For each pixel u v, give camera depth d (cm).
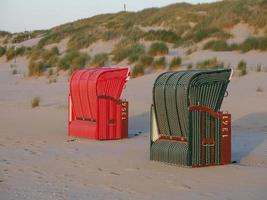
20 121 2080
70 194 948
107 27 5503
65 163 1245
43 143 1575
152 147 1285
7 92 3034
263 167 1208
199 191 974
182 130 1225
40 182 1044
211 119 1220
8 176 1095
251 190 980
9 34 7631
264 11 4322
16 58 5003
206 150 1215
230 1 4928
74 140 1642
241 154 1384
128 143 1590
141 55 3534
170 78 1245
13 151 1422
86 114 1709
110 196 936
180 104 1205
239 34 4041
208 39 3981
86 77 1698
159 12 5509
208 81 1206
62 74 3650
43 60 4359
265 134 1697
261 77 2595
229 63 3036
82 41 5038
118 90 1688
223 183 1038
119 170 1166
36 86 3244
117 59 3678
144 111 2198
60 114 2248
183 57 3394
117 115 1683
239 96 2269
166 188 998
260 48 3353
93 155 1362
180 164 1215
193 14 4919
